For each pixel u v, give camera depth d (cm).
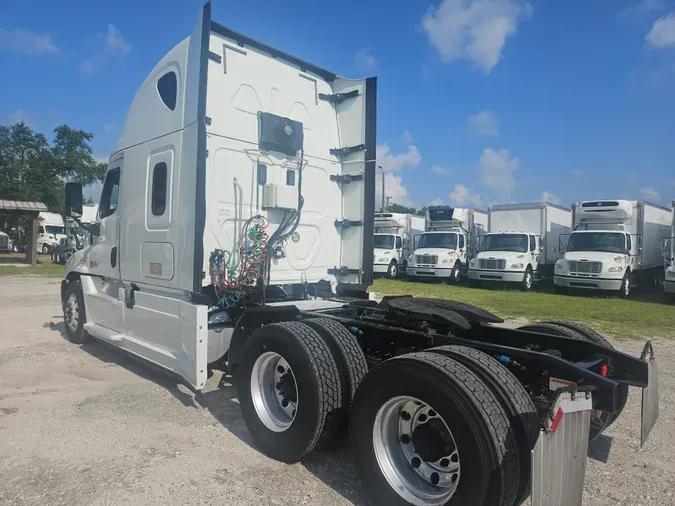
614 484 358
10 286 1645
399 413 320
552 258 2152
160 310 511
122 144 605
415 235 2525
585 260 1689
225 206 511
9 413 471
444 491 295
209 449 401
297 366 365
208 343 485
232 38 527
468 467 266
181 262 472
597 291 1795
